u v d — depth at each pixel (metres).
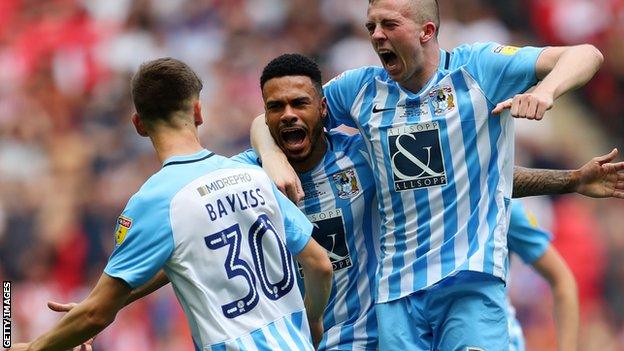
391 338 19.14
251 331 16.48
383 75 19.39
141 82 16.88
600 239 46.84
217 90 53.53
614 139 54.94
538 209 46.88
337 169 19.75
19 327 46.06
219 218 16.59
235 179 16.89
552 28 56.53
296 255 17.28
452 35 53.53
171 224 16.39
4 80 56.12
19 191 51.47
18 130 54.50
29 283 47.78
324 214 19.77
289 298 16.95
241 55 55.03
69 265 48.50
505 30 55.53
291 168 18.66
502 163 18.83
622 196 20.09
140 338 42.78
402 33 18.48
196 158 16.84
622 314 46.06
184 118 16.92
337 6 55.31
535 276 43.53
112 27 57.22
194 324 16.56
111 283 16.38
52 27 57.50
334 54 54.16
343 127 39.41
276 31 55.50
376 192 19.66
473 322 18.72
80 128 54.44
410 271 19.00
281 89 19.03
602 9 57.00
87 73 56.16
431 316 19.03
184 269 16.42
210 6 56.81
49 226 49.44
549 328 43.28
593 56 18.08
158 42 56.66
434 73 18.94
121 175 51.44
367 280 19.75
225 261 16.52
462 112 18.77
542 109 16.91
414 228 19.00
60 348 16.56
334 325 19.84
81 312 16.42
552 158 51.88
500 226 18.72
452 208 18.80
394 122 19.06
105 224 49.75
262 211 16.92
